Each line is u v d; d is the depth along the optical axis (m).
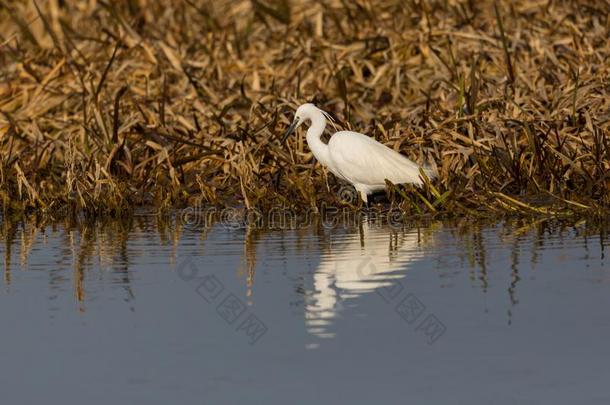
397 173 17.84
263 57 24.28
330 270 13.87
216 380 10.02
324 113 18.70
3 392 9.85
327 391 9.70
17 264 14.63
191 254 15.07
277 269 14.01
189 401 9.56
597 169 17.81
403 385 9.79
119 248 15.62
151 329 11.53
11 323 11.79
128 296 12.83
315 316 11.89
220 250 15.31
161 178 19.55
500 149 18.50
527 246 14.92
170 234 16.66
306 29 25.50
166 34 26.69
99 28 27.33
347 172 18.09
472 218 17.28
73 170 18.89
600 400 9.36
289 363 10.41
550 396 9.48
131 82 23.19
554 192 18.09
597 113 19.61
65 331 11.49
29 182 19.45
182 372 10.24
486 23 24.81
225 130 20.36
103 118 20.17
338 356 10.59
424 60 23.03
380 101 22.11
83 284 13.41
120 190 18.61
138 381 10.04
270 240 16.00
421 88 21.62
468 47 23.02
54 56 24.86
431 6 25.72
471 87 19.91
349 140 18.00
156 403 9.55
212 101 22.08
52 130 21.58
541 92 20.58
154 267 14.28
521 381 9.81
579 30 23.44
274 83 22.39
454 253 14.63
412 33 23.89
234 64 24.19
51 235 16.78
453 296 12.41
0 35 27.95
